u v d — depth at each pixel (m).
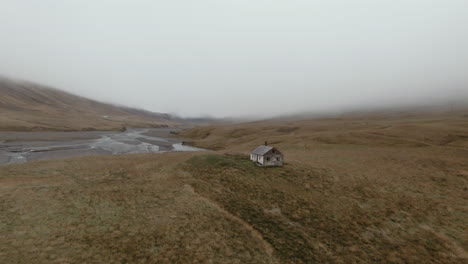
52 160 55.50
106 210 28.22
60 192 32.97
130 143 121.81
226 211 30.61
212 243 23.11
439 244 25.09
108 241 21.75
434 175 45.28
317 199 35.50
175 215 28.22
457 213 31.39
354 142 83.81
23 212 25.69
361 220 29.88
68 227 23.48
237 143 115.06
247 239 24.48
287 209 32.06
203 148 111.25
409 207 33.25
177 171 47.25
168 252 21.03
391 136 87.25
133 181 40.91
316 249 23.69
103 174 44.75
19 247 19.56
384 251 23.94
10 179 37.38
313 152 69.81
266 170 46.81
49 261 18.27
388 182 42.34
